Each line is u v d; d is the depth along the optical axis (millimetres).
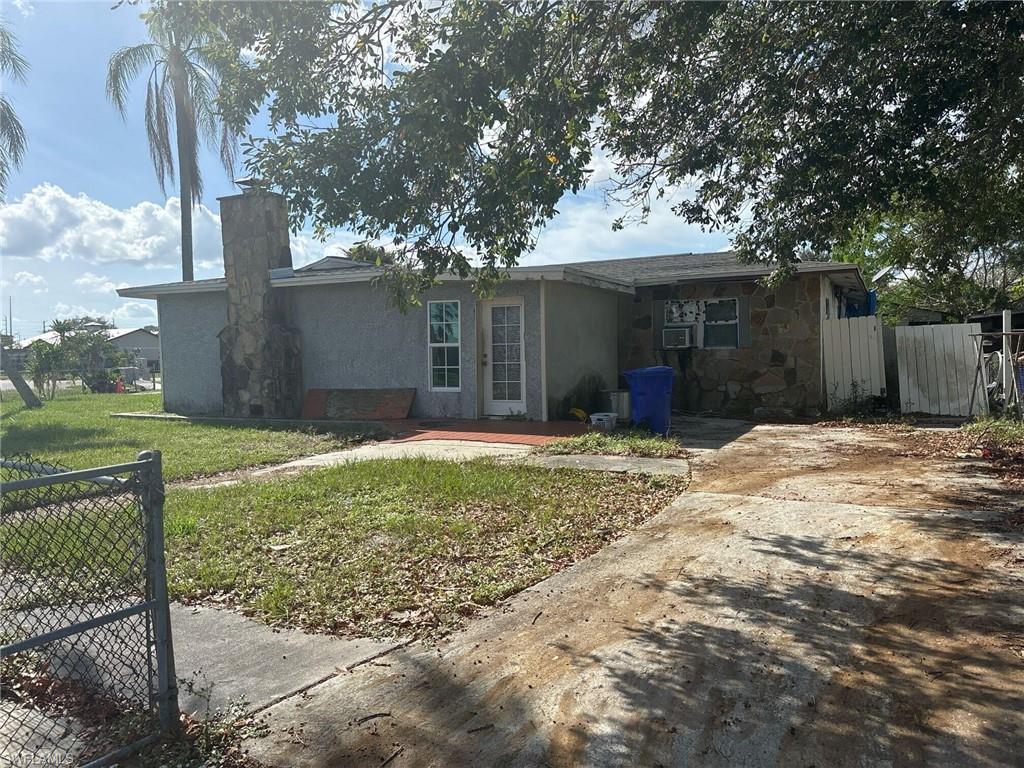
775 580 4816
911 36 7336
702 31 6949
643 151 8617
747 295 15125
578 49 6613
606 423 11930
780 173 8195
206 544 5762
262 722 3232
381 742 3068
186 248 27375
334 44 5762
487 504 6992
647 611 4391
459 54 5105
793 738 3025
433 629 4215
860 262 23781
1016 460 8742
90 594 4043
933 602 4363
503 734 3111
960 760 2842
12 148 18641
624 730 3121
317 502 7125
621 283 14641
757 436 11641
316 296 14852
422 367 13891
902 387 14281
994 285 24250
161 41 22031
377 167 5516
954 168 8859
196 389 16250
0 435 12844
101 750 3039
